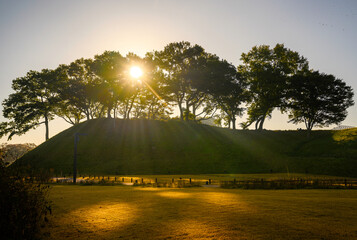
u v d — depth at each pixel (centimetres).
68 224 865
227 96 7538
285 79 7088
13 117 7444
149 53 7656
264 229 739
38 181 840
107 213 1027
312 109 6762
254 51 7662
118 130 7519
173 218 914
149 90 7775
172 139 6994
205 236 695
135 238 704
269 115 8088
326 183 2442
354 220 830
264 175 4131
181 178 3625
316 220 832
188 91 7562
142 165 5450
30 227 742
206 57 7906
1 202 697
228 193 1738
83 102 8081
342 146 5572
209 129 7894
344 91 6625
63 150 6444
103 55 7719
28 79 7506
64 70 7956
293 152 5909
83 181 3291
